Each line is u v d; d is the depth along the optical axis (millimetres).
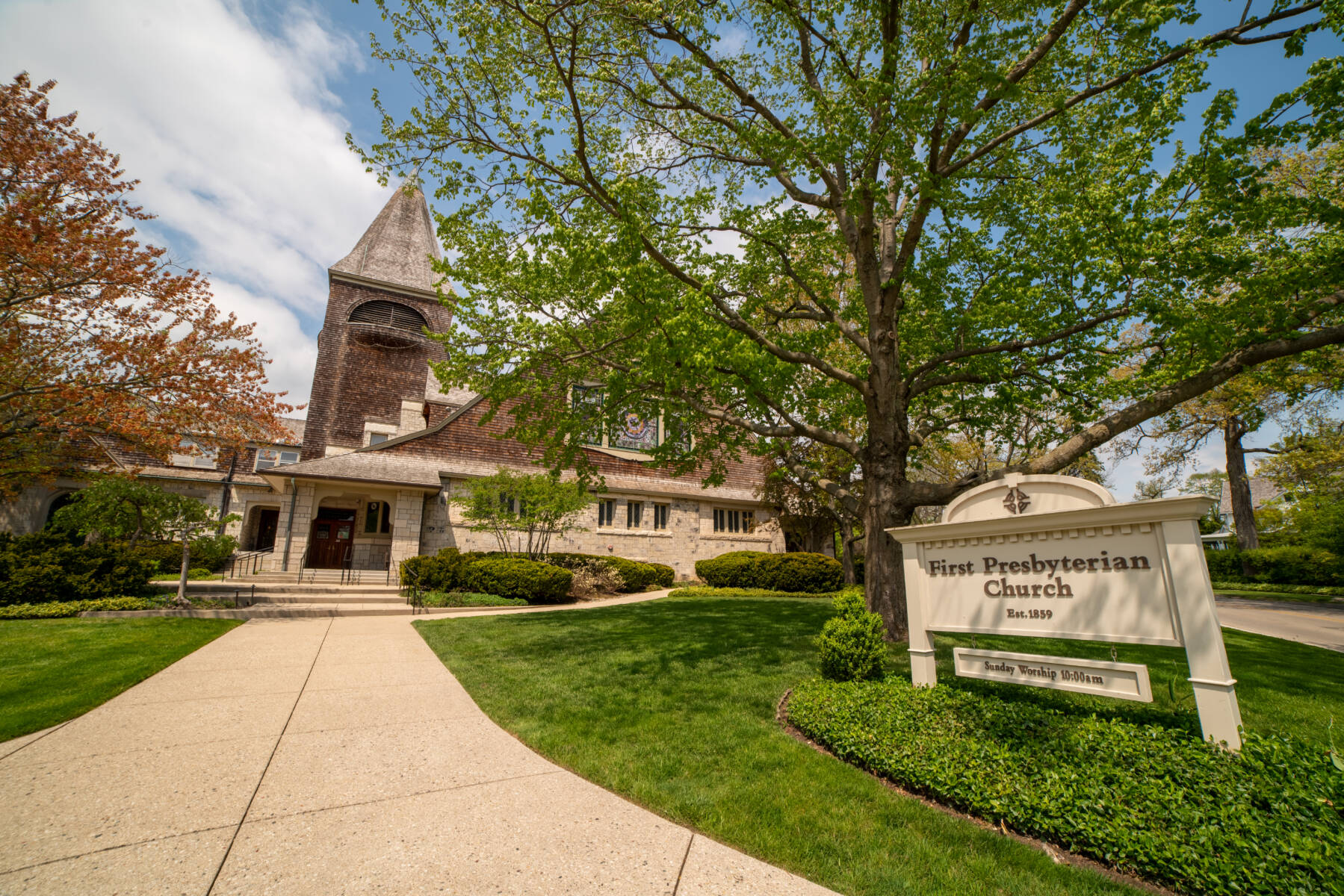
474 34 9781
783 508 28250
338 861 3373
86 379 14977
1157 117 8609
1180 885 3209
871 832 3861
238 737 5414
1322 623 16500
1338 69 7379
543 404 12594
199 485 26562
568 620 13000
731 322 10375
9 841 3484
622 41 10523
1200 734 4383
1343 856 2924
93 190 15906
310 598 15773
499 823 3914
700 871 3396
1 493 17047
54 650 8820
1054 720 4781
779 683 7395
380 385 32906
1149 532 4719
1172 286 9492
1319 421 26234
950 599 6004
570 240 8914
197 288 16453
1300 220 8414
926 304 12453
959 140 10117
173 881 3107
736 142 12352
